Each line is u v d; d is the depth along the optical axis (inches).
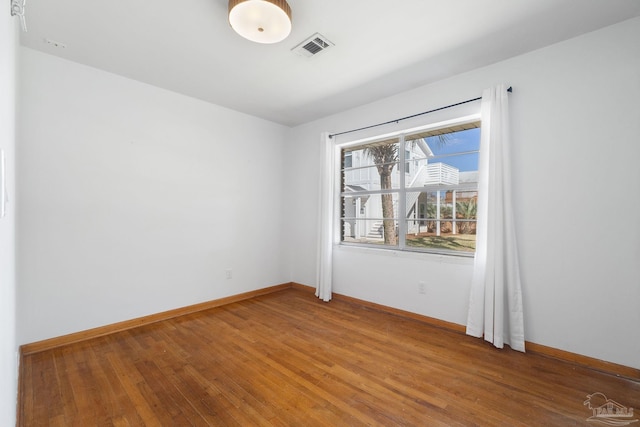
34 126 97.0
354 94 133.2
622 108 83.4
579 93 89.6
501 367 87.4
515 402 71.7
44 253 99.0
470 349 98.8
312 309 140.4
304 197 175.5
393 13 79.1
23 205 94.9
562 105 92.4
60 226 102.3
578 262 89.7
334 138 159.6
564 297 91.9
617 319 83.9
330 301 153.7
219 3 75.8
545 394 74.7
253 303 150.2
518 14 79.7
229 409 69.3
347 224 166.1
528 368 86.8
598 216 86.7
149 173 123.8
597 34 86.7
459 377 82.3
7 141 48.0
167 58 103.0
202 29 86.7
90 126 108.7
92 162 109.2
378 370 86.0
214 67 109.0
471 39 91.1
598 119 86.7
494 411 68.6
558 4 75.8
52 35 89.4
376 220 150.3
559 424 64.6
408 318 128.0
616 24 83.9
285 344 102.8
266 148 170.7
